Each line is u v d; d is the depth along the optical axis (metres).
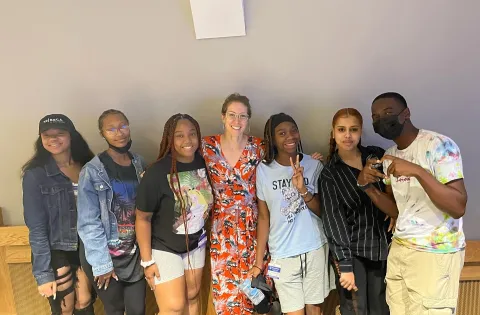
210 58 1.80
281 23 1.74
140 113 1.90
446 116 1.84
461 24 1.70
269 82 1.83
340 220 1.63
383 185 1.63
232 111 1.64
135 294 1.78
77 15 1.76
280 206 1.68
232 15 1.68
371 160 1.49
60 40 1.80
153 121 1.92
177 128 1.62
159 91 1.87
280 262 1.70
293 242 1.69
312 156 1.77
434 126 1.86
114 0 1.74
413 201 1.47
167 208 1.65
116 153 1.69
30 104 1.89
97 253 1.67
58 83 1.86
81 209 1.67
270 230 1.72
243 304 1.78
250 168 1.72
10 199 2.02
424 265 1.46
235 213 1.72
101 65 1.83
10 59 1.82
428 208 1.44
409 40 1.74
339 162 1.66
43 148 1.75
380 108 1.46
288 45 1.77
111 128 1.64
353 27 1.74
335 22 1.73
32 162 1.77
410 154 1.45
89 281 1.87
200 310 1.97
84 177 1.65
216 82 1.84
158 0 1.73
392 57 1.77
